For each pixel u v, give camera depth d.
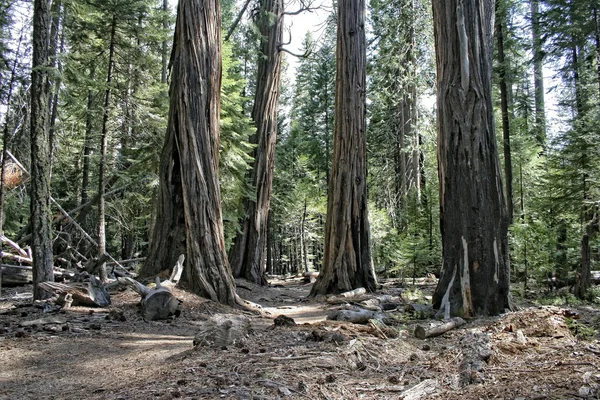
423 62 23.81
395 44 24.17
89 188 21.36
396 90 25.05
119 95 13.95
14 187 14.95
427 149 24.42
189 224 10.76
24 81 11.92
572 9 14.16
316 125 39.47
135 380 4.72
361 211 14.91
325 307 12.25
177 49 11.43
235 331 6.20
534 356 4.80
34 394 4.47
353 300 12.77
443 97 8.95
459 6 8.77
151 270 11.08
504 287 8.37
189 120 11.06
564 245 12.84
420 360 5.13
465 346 4.90
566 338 5.49
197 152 11.03
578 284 11.35
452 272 8.58
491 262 8.33
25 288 14.57
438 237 18.95
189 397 3.88
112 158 15.01
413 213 19.94
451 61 8.88
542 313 5.97
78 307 9.28
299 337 6.41
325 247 15.01
